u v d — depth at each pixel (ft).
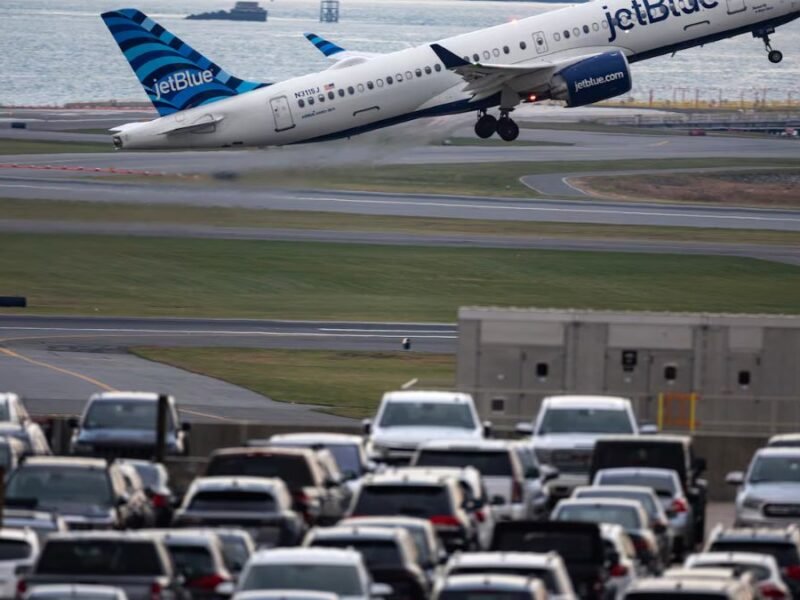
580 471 492.13
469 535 352.49
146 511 398.62
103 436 499.92
